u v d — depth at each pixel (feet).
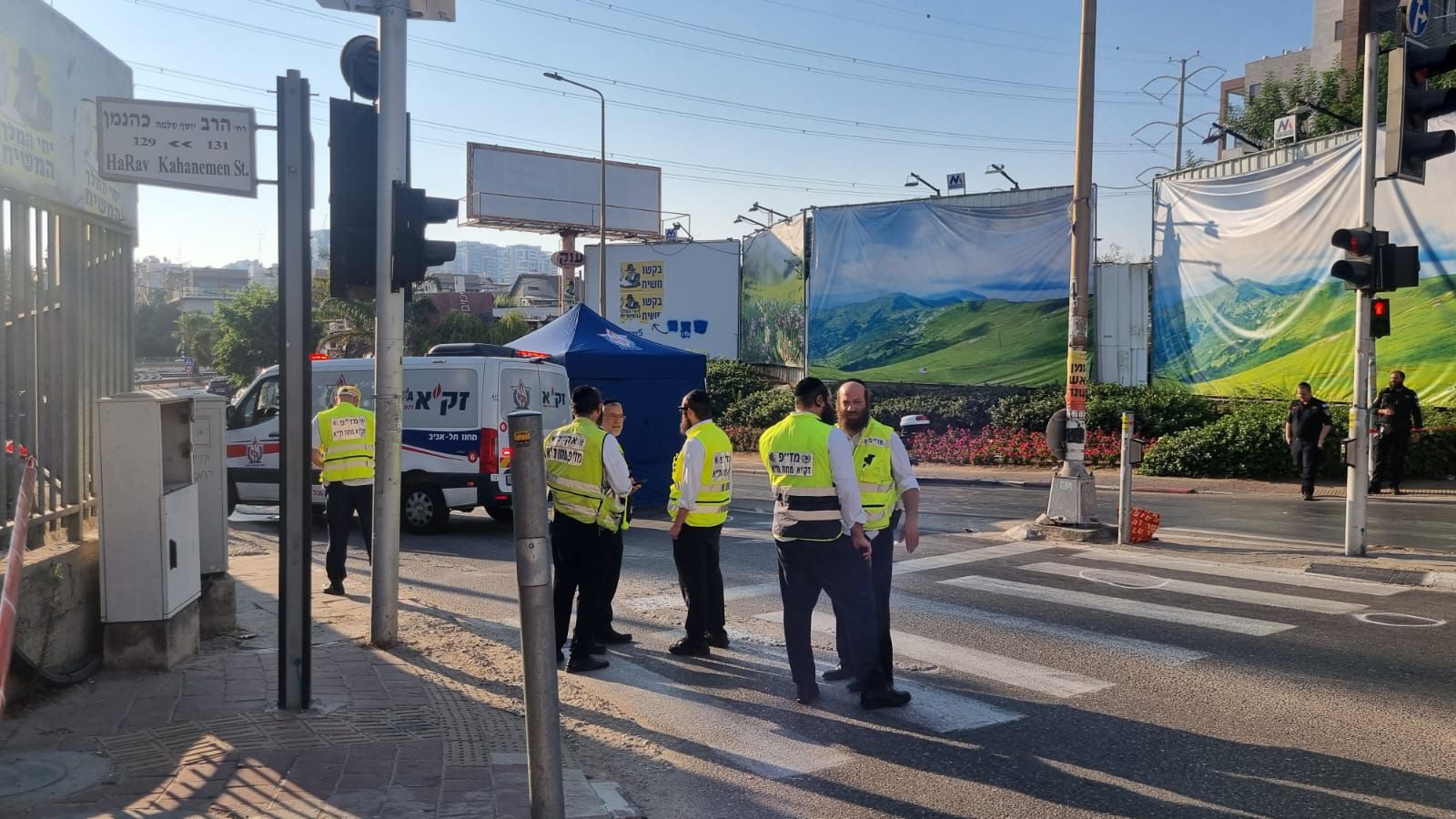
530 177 167.94
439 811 14.55
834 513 20.36
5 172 18.51
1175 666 23.02
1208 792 16.15
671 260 122.83
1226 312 75.36
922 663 23.49
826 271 102.58
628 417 51.03
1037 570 34.42
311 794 15.01
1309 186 69.15
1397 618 27.07
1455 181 61.52
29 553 19.13
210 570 23.91
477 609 29.50
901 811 15.67
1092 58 40.68
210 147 18.74
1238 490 60.29
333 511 30.58
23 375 19.20
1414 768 16.93
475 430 43.78
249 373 160.35
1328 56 175.01
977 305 93.56
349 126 21.72
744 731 19.34
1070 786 16.48
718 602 25.34
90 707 18.52
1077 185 41.16
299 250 18.63
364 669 21.81
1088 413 77.30
